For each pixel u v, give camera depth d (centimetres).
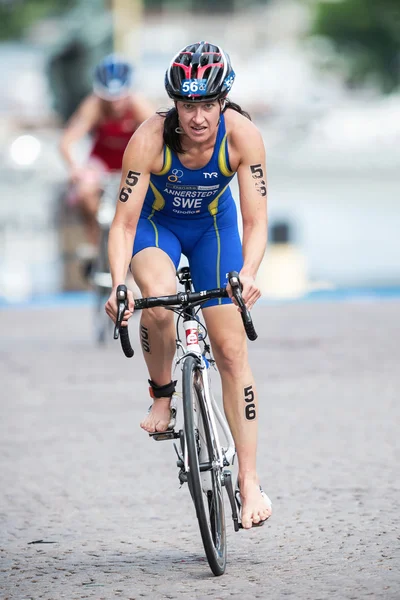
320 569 1305
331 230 9425
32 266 7194
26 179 8856
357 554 1362
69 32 8562
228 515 1585
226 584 1259
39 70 13425
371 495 1658
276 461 1906
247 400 1412
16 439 2156
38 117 12194
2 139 11362
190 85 1303
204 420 1328
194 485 1240
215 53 1327
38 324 4212
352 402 2438
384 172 12762
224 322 1391
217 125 1361
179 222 1456
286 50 17888
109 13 8669
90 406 2475
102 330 3450
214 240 1465
